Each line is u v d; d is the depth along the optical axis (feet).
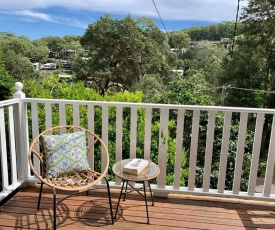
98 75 51.24
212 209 7.47
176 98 25.75
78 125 8.07
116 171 6.78
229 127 7.39
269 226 6.75
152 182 11.85
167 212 7.24
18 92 8.04
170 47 59.57
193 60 59.72
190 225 6.67
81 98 21.67
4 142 7.54
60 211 7.13
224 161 7.66
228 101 43.42
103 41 50.85
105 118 7.91
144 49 52.80
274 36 41.32
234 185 7.80
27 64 51.78
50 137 6.98
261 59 42.45
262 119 7.23
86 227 6.45
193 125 7.55
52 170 6.69
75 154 7.00
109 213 7.10
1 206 7.32
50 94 21.49
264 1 40.63
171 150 14.01
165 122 7.62
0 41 48.80
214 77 51.55
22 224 6.54
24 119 8.21
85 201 7.69
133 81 53.16
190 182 7.95
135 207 7.44
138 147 15.75
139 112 16.02
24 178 8.45
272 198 7.70
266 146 36.73
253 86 42.78
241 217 7.12
